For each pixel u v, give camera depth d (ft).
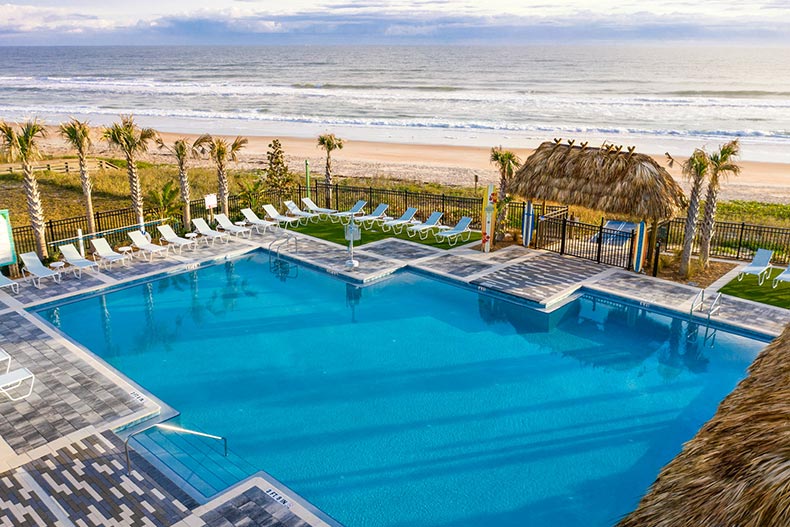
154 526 27.78
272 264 67.31
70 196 102.83
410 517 29.50
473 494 31.07
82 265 59.52
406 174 124.36
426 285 60.95
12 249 59.21
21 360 43.60
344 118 204.03
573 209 74.02
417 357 46.06
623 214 60.49
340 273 62.49
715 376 43.04
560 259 66.18
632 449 34.78
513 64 512.22
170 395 40.55
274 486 30.83
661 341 48.55
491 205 67.41
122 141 66.54
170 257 66.69
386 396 40.52
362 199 95.14
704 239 61.41
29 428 35.37
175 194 75.51
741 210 93.71
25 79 416.26
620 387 41.70
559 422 37.47
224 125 195.31
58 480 30.96
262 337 49.39
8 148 58.95
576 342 48.49
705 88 296.10
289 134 176.86
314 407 39.17
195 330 50.65
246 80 381.40
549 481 32.09
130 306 55.52
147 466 32.35
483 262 65.36
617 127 176.24
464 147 154.10
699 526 15.28
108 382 40.75
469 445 35.19
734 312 51.83
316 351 47.01
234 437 35.81
